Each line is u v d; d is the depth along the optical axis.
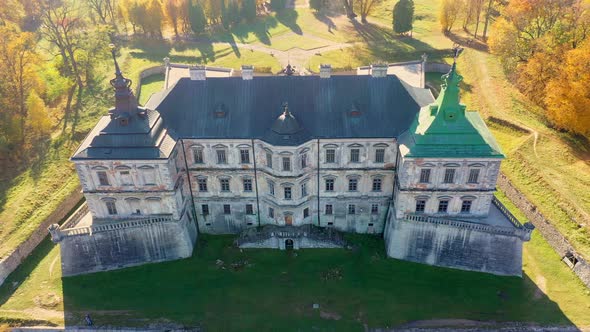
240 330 59.00
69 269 65.62
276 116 63.56
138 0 137.50
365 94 64.31
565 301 60.75
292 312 60.91
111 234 64.38
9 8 130.75
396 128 62.38
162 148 59.47
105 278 65.56
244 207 69.50
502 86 106.19
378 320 59.53
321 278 65.00
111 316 60.56
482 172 59.28
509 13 109.50
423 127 59.03
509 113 95.81
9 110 92.69
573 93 81.31
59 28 123.31
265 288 64.06
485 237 62.25
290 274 65.88
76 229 63.00
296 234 67.88
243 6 150.75
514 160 82.12
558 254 67.06
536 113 96.12
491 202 66.12
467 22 135.75
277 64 120.12
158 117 62.41
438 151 58.00
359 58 121.94
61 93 108.44
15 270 67.75
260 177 66.06
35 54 100.75
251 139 62.22
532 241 69.81
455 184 60.62
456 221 62.19
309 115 63.50
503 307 60.28
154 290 63.91
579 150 84.12
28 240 70.38
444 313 59.94
